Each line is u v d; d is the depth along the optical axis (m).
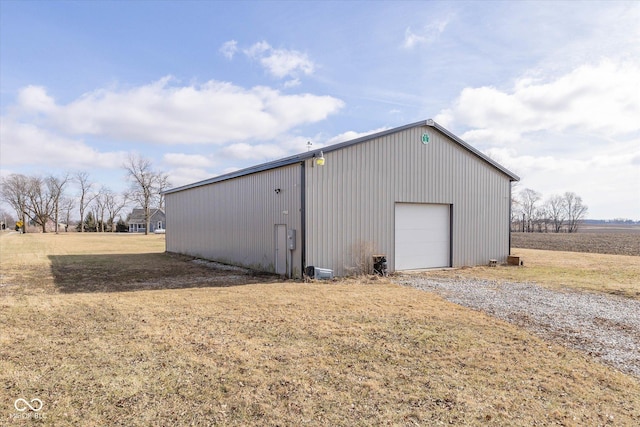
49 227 69.00
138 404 3.30
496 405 3.32
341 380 3.82
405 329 5.59
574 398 3.49
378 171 11.63
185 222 19.86
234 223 14.67
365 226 11.37
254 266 13.13
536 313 6.64
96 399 3.38
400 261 12.17
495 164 14.13
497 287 9.28
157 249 24.27
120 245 28.28
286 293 8.38
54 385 3.67
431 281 10.23
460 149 13.48
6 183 62.62
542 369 4.16
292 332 5.41
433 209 12.92
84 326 5.77
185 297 8.01
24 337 5.20
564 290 8.88
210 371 4.02
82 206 69.06
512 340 5.14
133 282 10.50
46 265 14.95
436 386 3.70
